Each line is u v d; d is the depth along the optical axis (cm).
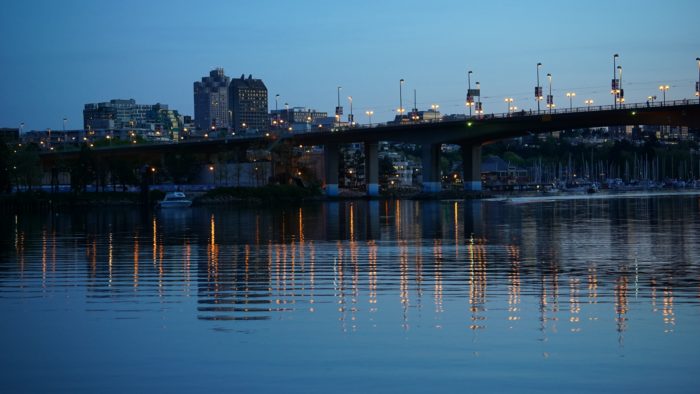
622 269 5334
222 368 2998
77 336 3475
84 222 12769
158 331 3544
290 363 3048
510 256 6259
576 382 2817
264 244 7788
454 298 4238
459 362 3044
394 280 4919
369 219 12619
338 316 3806
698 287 4516
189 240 8425
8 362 3106
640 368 2955
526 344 3272
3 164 19362
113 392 2770
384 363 3039
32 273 5409
